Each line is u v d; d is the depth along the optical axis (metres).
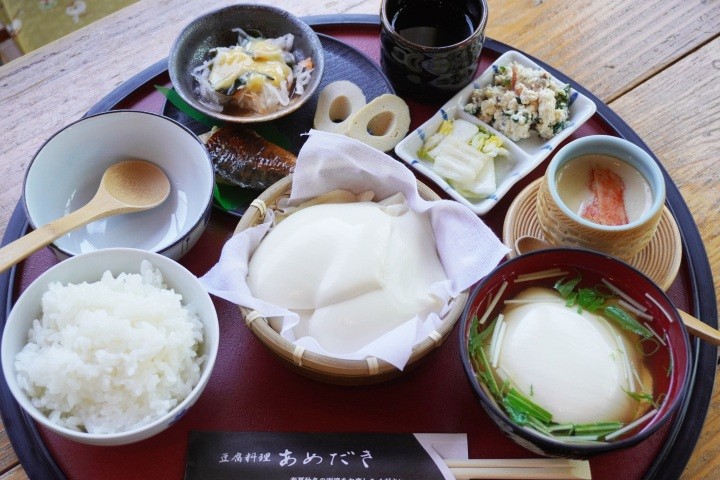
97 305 0.37
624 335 0.38
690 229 0.46
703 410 0.39
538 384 0.36
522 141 0.52
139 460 0.38
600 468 0.38
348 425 0.39
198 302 0.39
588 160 0.44
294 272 0.40
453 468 0.37
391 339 0.36
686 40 0.56
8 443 0.39
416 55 0.49
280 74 0.52
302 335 0.39
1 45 0.80
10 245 0.40
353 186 0.45
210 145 0.49
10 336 0.36
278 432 0.39
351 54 0.55
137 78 0.53
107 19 0.57
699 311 0.43
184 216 0.47
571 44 0.56
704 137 0.51
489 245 0.40
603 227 0.39
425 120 0.53
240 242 0.41
